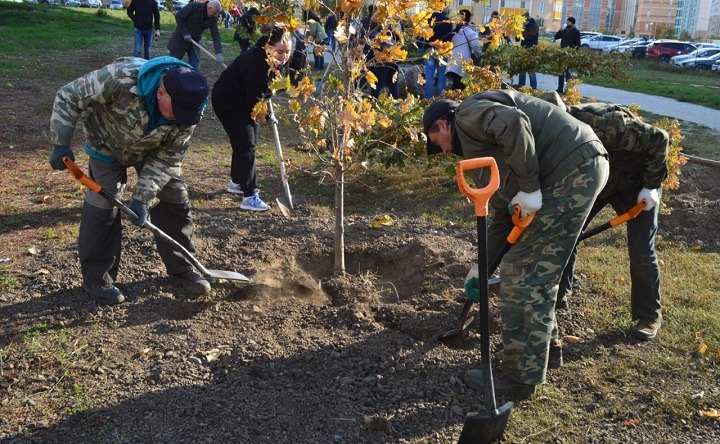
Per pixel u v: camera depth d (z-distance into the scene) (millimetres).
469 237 5656
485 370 3064
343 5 3891
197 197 6449
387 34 4262
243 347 3773
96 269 4184
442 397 3471
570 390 3586
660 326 4188
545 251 3275
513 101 3281
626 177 3920
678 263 5230
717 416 3350
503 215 3752
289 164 5719
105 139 3930
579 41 16828
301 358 3725
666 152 3715
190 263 4250
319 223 5688
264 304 4367
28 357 3654
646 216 3994
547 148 3236
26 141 8156
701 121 13320
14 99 10641
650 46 37969
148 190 3893
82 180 3748
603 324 4223
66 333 3895
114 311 4141
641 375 3705
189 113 3645
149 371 3570
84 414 3229
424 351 3807
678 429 3293
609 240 5680
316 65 15703
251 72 5527
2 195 6219
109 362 3639
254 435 3129
